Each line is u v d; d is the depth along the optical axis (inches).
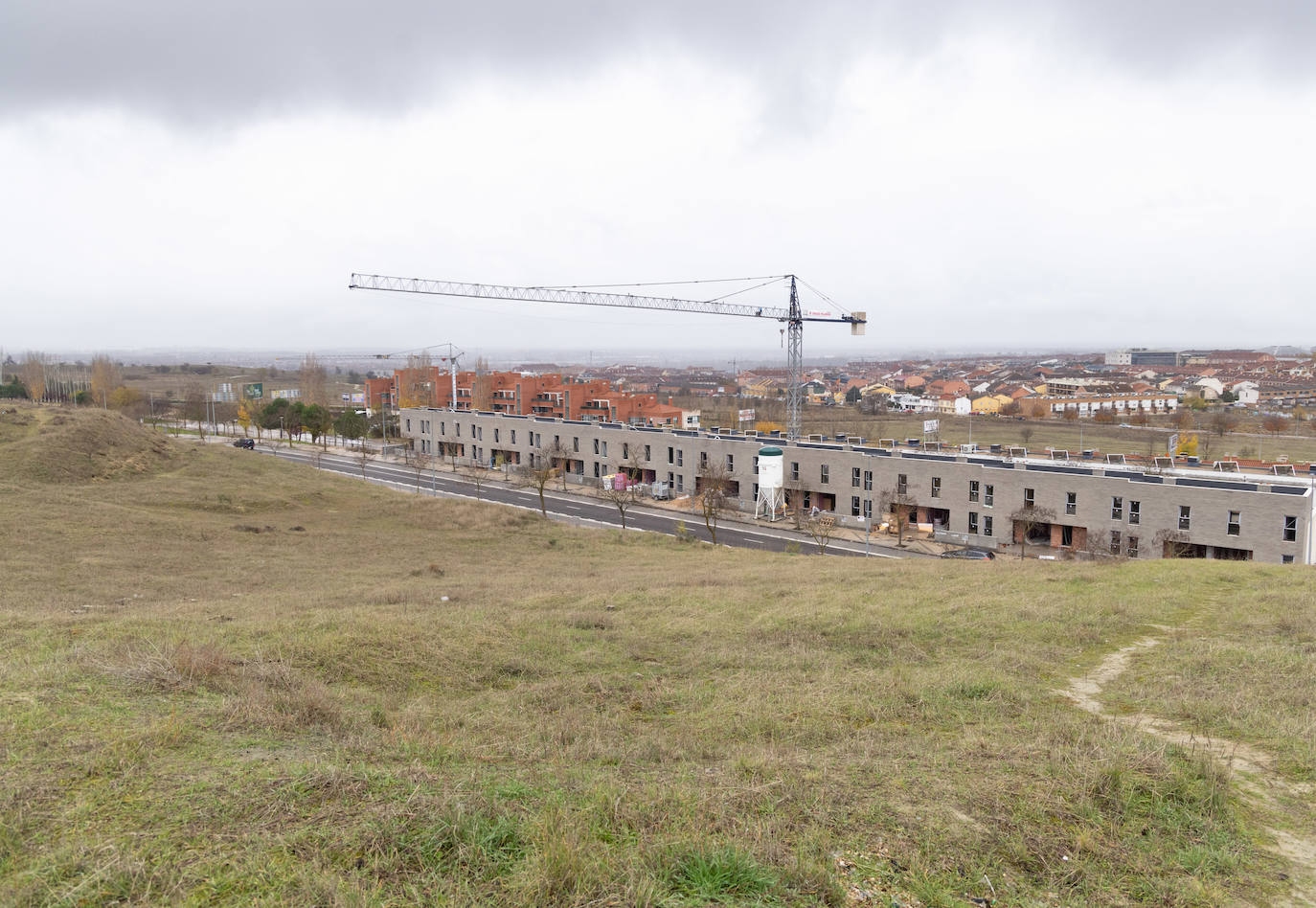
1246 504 1782.7
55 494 1605.6
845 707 472.7
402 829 245.4
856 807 293.6
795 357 4180.6
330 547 1461.6
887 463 2440.9
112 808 251.6
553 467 3417.8
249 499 1910.7
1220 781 325.7
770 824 274.8
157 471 2160.4
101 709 356.2
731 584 1075.9
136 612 737.0
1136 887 250.7
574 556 1585.9
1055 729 408.8
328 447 4404.5
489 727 416.2
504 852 239.5
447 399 5492.1
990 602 839.1
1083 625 718.5
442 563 1382.9
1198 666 556.7
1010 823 285.1
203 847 229.5
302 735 357.1
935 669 583.8
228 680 433.4
